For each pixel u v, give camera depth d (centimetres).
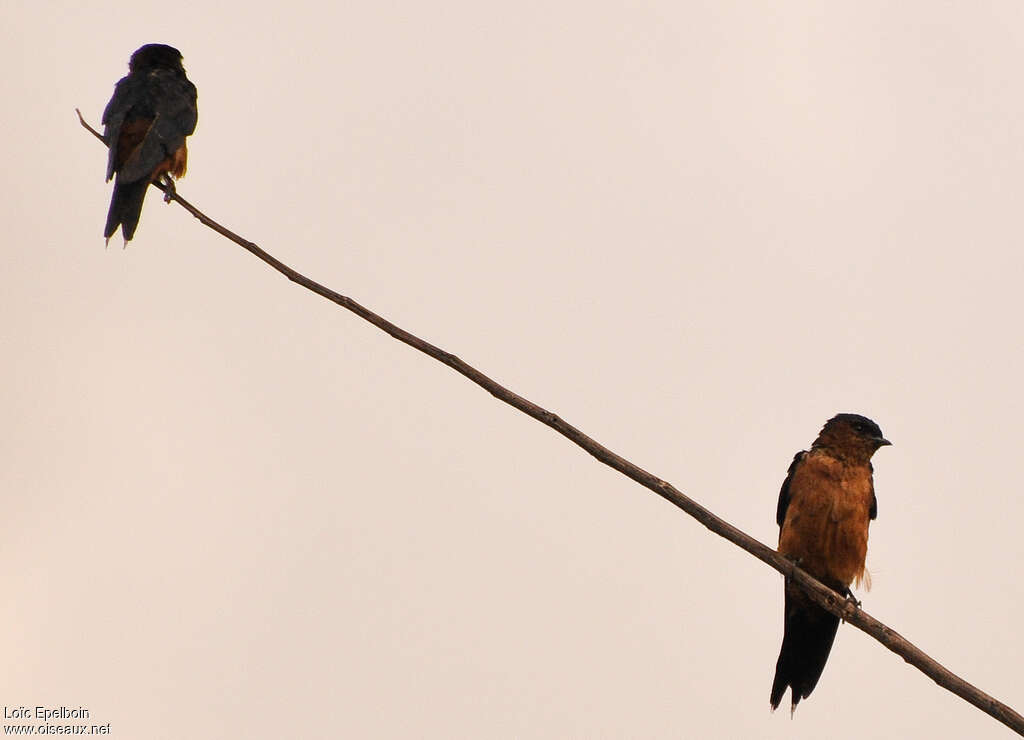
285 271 950
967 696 1004
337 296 955
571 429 991
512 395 980
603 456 1004
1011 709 1005
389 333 957
